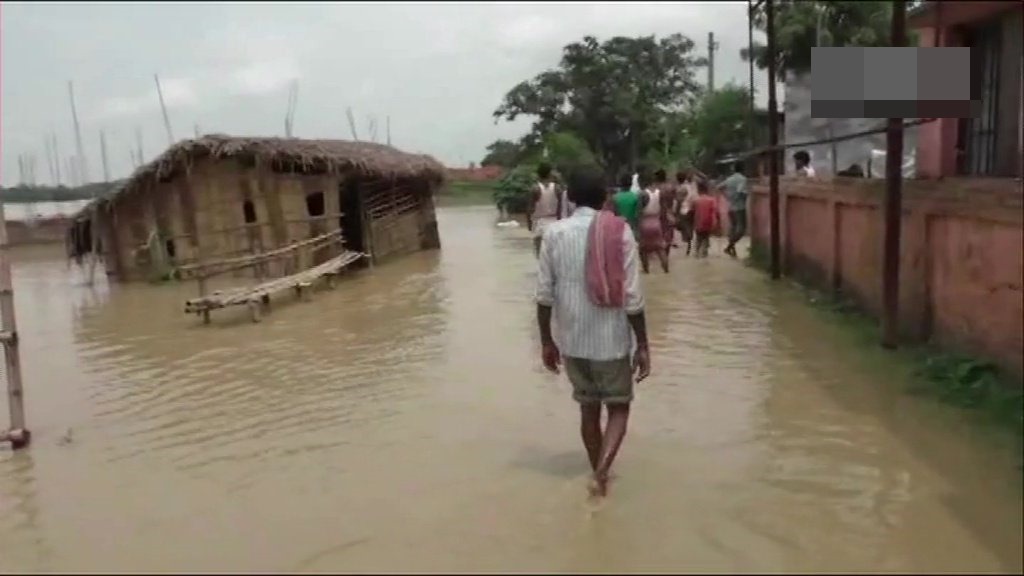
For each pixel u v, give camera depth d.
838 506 5.14
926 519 4.90
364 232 20.34
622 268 5.50
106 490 6.20
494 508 5.41
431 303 13.80
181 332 12.58
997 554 4.45
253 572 4.73
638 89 50.75
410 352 9.98
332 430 7.20
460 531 5.10
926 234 8.21
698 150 36.25
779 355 8.76
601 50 52.41
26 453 7.22
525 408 7.48
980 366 6.92
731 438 6.40
